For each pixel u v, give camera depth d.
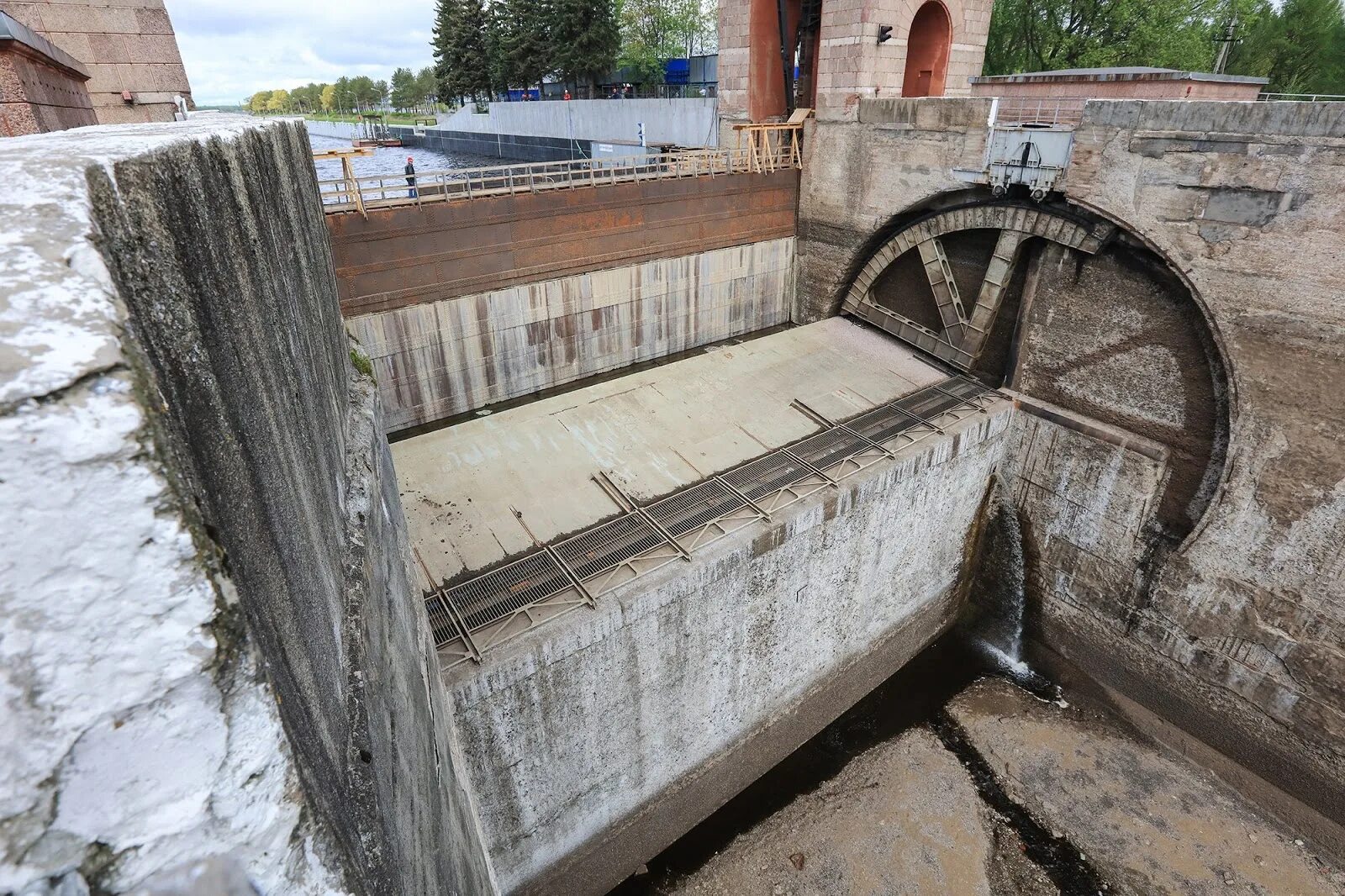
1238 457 17.91
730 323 29.53
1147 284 19.50
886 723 21.81
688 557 15.55
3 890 1.56
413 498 17.16
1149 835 18.34
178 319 1.98
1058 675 23.48
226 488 2.08
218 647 1.71
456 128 73.50
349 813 2.80
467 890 6.75
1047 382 22.52
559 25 57.66
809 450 20.09
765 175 27.91
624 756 15.99
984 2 28.58
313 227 6.73
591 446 19.58
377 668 4.32
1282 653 18.03
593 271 24.55
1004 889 17.05
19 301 1.36
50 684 1.53
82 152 1.87
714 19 69.44
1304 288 16.08
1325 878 17.45
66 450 1.39
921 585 23.22
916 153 24.16
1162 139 17.81
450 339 22.12
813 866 17.53
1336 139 15.02
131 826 1.74
